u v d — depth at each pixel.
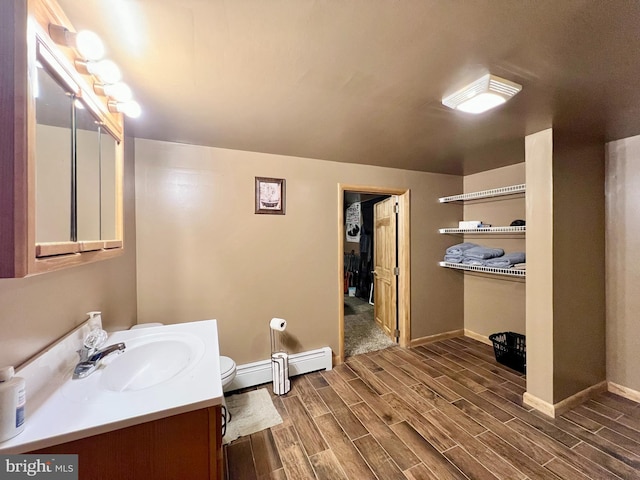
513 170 2.94
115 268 1.65
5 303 0.79
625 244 2.15
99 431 0.73
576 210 2.05
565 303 1.99
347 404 2.12
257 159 2.46
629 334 2.15
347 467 1.54
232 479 1.47
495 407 2.06
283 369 2.26
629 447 1.65
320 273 2.74
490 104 1.44
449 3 0.83
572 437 1.74
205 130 1.90
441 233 3.41
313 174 2.70
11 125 0.58
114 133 1.25
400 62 1.14
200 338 1.34
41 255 0.68
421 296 3.30
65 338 1.06
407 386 2.37
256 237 2.46
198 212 2.25
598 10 0.85
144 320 2.09
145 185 2.08
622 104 1.52
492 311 3.24
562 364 1.98
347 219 6.13
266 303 2.51
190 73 1.20
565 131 1.93
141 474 0.79
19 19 0.59
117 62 1.11
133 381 1.17
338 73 1.21
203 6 0.83
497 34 0.97
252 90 1.36
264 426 1.87
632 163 2.09
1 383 0.68
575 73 1.22
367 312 4.67
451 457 1.59
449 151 2.45
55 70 0.75
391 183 3.09
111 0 0.80
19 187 0.59
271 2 0.82
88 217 1.03
